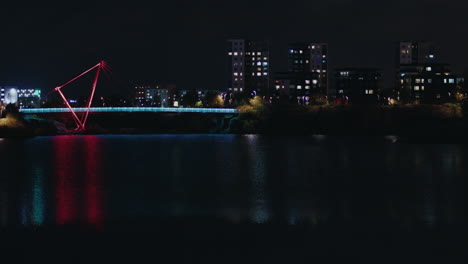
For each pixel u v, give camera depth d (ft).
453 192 313.53
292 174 394.32
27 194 312.29
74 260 181.27
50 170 418.51
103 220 235.40
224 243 198.49
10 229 218.38
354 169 418.92
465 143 627.87
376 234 209.46
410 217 243.19
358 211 257.75
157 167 436.76
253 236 206.80
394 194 308.40
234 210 261.03
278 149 576.20
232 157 506.89
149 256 184.65
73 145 643.04
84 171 412.77
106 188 333.21
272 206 272.10
